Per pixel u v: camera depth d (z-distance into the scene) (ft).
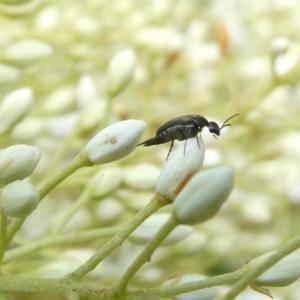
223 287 0.26
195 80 0.38
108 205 0.30
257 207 0.34
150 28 0.36
